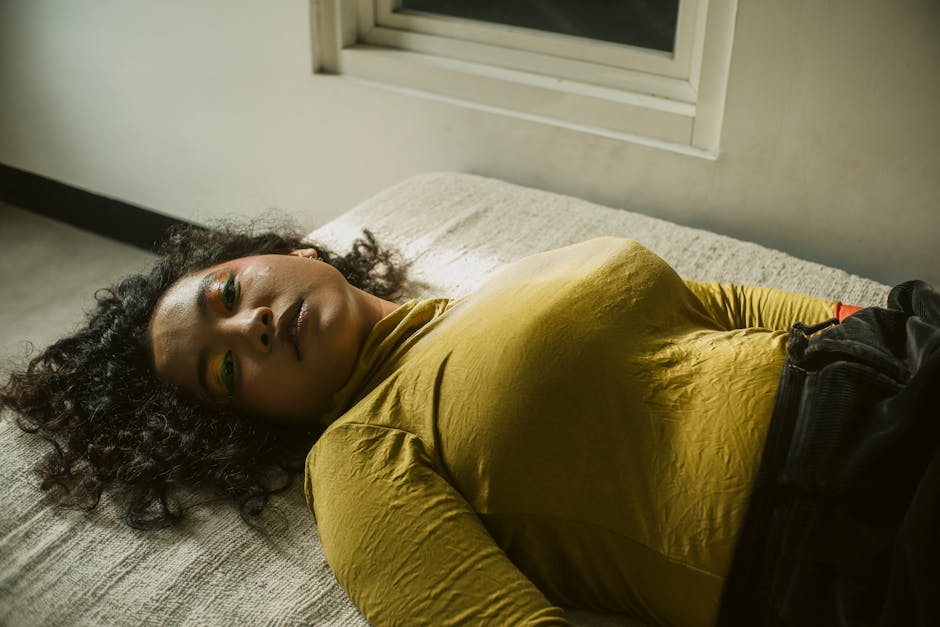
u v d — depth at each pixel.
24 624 1.02
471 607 0.87
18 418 1.26
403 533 0.92
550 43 1.81
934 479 0.76
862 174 1.52
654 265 1.08
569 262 1.10
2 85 2.50
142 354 1.21
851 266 1.62
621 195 1.78
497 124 1.84
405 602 0.90
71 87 2.38
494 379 0.96
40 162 2.58
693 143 1.68
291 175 2.18
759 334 1.01
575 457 0.93
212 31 2.08
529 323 0.98
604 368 0.95
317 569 1.04
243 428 1.17
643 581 0.92
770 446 0.88
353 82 1.98
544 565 0.97
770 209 1.63
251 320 1.08
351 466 0.97
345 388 1.12
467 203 1.72
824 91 1.47
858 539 0.81
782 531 0.85
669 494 0.90
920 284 1.00
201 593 1.01
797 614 0.83
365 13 1.99
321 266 1.16
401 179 2.04
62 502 1.14
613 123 1.75
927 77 1.39
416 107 1.92
